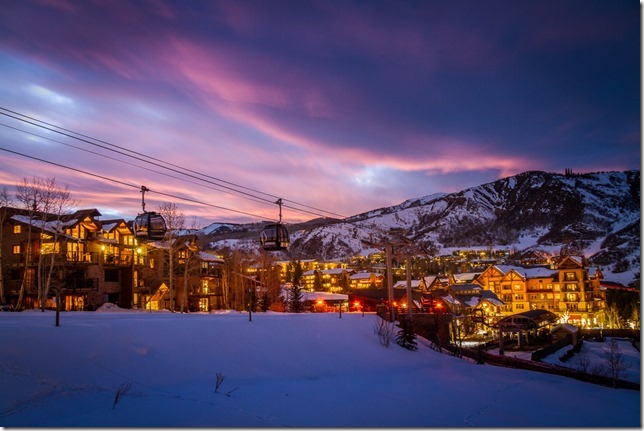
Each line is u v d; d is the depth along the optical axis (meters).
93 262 54.69
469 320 74.00
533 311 62.50
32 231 51.53
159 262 64.75
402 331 34.00
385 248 40.41
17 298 50.88
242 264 77.94
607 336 71.44
